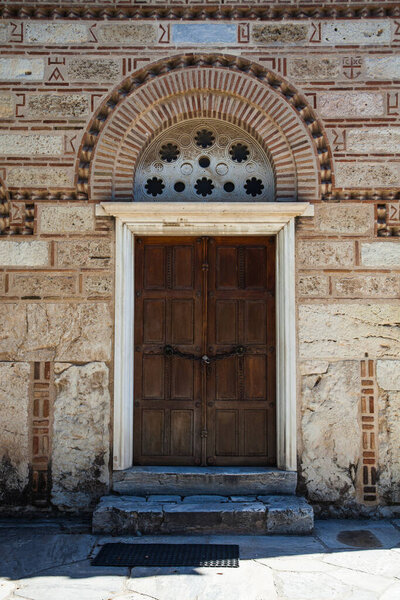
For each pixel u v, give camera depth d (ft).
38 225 20.74
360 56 21.13
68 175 20.81
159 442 20.99
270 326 21.27
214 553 16.55
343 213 20.79
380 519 19.85
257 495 19.79
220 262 21.50
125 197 20.89
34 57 21.11
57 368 20.35
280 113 20.93
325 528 18.86
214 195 21.80
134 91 20.97
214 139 21.90
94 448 20.10
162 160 21.80
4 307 20.54
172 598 13.99
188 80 20.99
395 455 20.12
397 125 20.97
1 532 18.47
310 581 14.87
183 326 21.30
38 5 21.11
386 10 21.25
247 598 14.01
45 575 15.23
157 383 21.16
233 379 21.17
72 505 19.97
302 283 20.58
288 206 20.18
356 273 20.63
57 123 20.92
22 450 20.12
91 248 20.67
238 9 21.16
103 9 21.13
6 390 20.31
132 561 15.98
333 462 20.10
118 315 20.35
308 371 20.33
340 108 21.03
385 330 20.47
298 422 20.18
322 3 21.17
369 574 15.31
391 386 20.33
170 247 21.54
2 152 20.85
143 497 19.52
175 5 21.08
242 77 20.99
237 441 20.98
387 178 20.80
